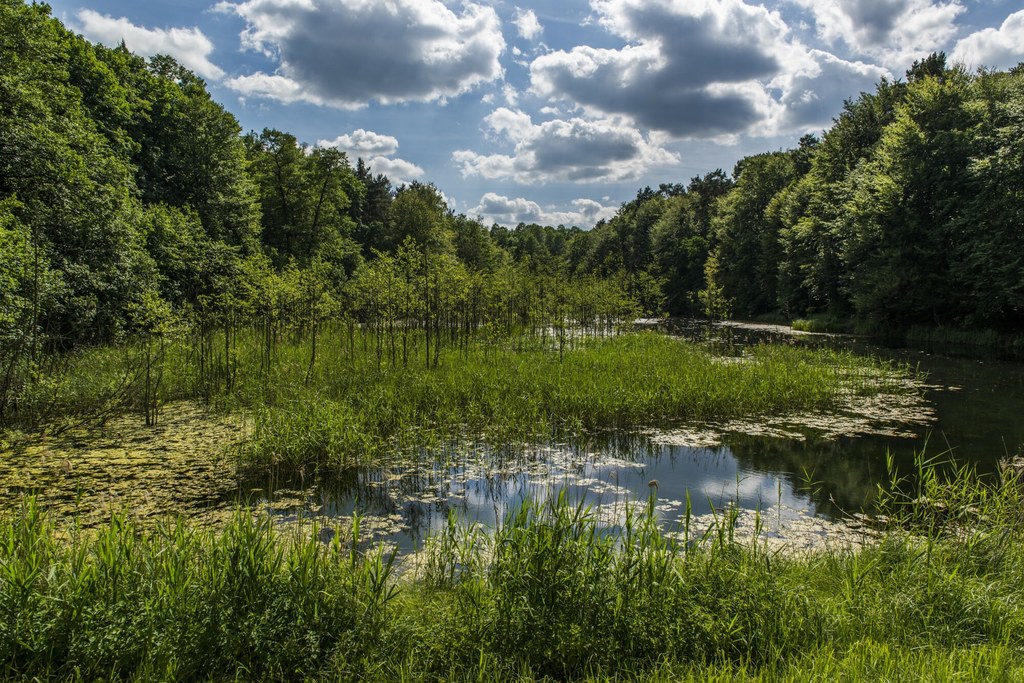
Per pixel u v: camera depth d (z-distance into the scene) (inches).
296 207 1754.4
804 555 208.4
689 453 367.6
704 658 134.6
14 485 287.0
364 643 139.5
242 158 1451.8
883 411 483.5
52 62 765.3
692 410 464.1
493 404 437.7
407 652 138.0
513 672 135.0
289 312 698.8
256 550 151.9
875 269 1234.0
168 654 129.1
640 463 346.6
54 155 668.1
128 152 1017.5
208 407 454.9
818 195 1646.2
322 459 332.5
